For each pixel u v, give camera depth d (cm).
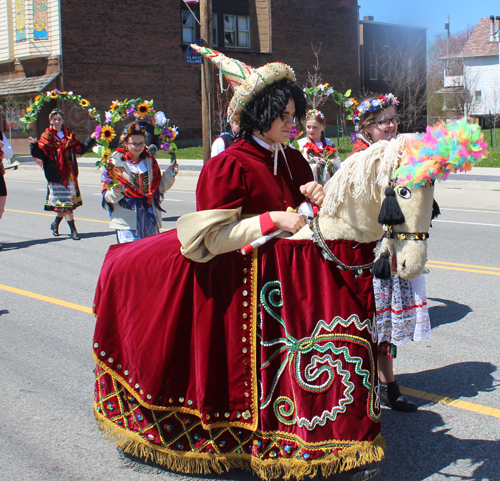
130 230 579
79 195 1002
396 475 309
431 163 246
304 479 303
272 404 281
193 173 2028
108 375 319
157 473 319
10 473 322
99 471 322
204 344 284
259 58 3281
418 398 397
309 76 3206
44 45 2895
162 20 3055
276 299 280
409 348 481
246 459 298
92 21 2892
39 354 493
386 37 3659
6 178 2195
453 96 3578
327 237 278
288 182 302
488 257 774
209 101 1603
